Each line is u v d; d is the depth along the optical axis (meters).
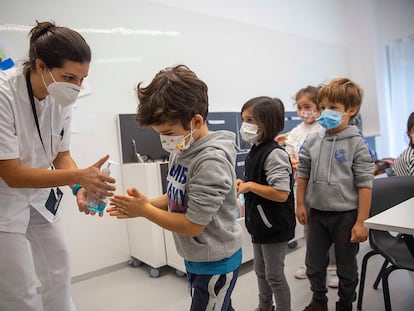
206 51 2.98
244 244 2.21
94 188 1.00
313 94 2.30
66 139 1.39
